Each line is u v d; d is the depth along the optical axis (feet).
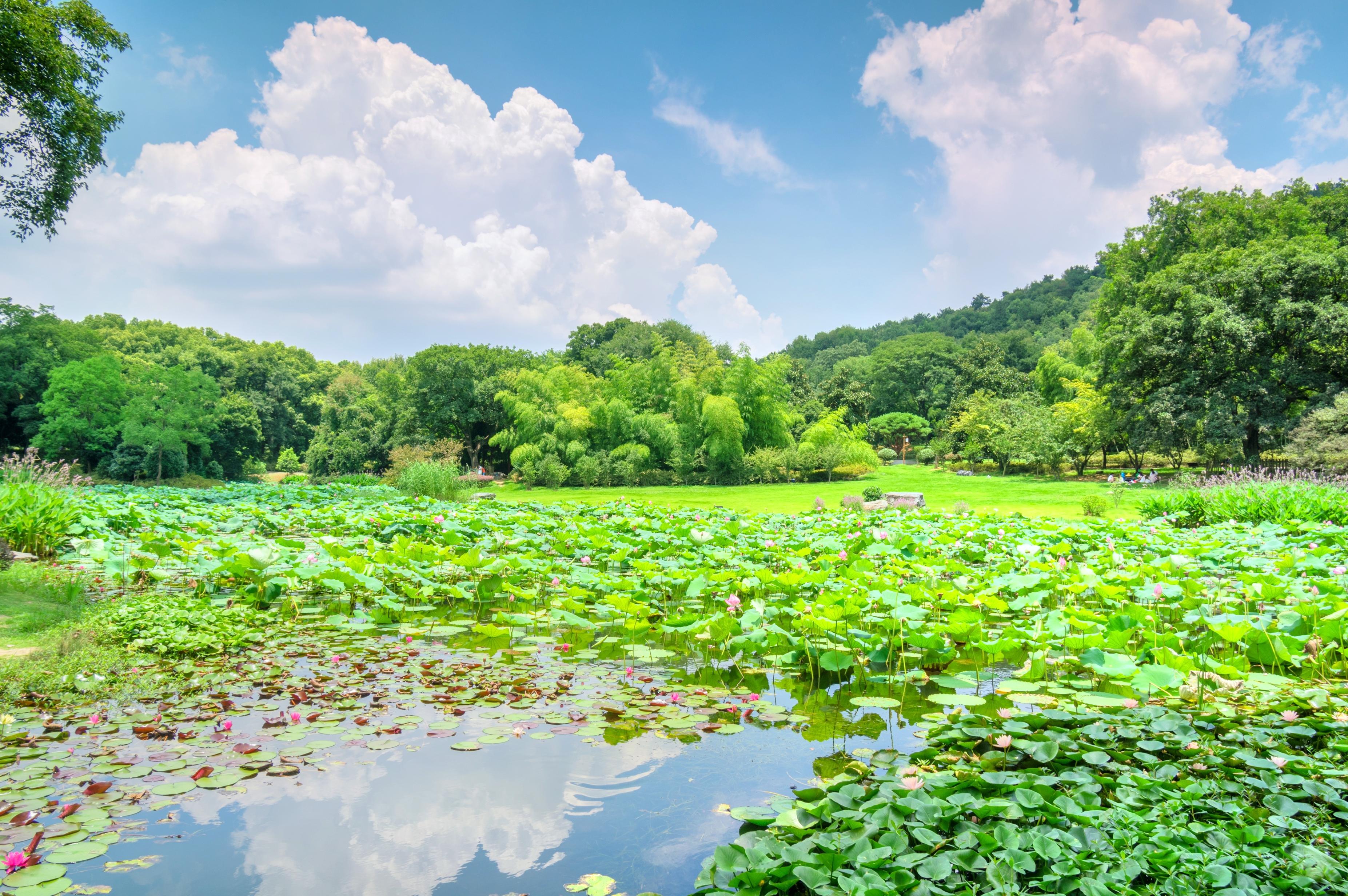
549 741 12.45
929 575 24.31
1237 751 10.54
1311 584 19.85
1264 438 85.10
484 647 18.58
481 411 138.62
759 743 12.44
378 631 20.02
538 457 107.55
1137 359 88.69
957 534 35.27
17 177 36.37
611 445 112.47
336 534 35.50
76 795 9.94
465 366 139.33
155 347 187.01
